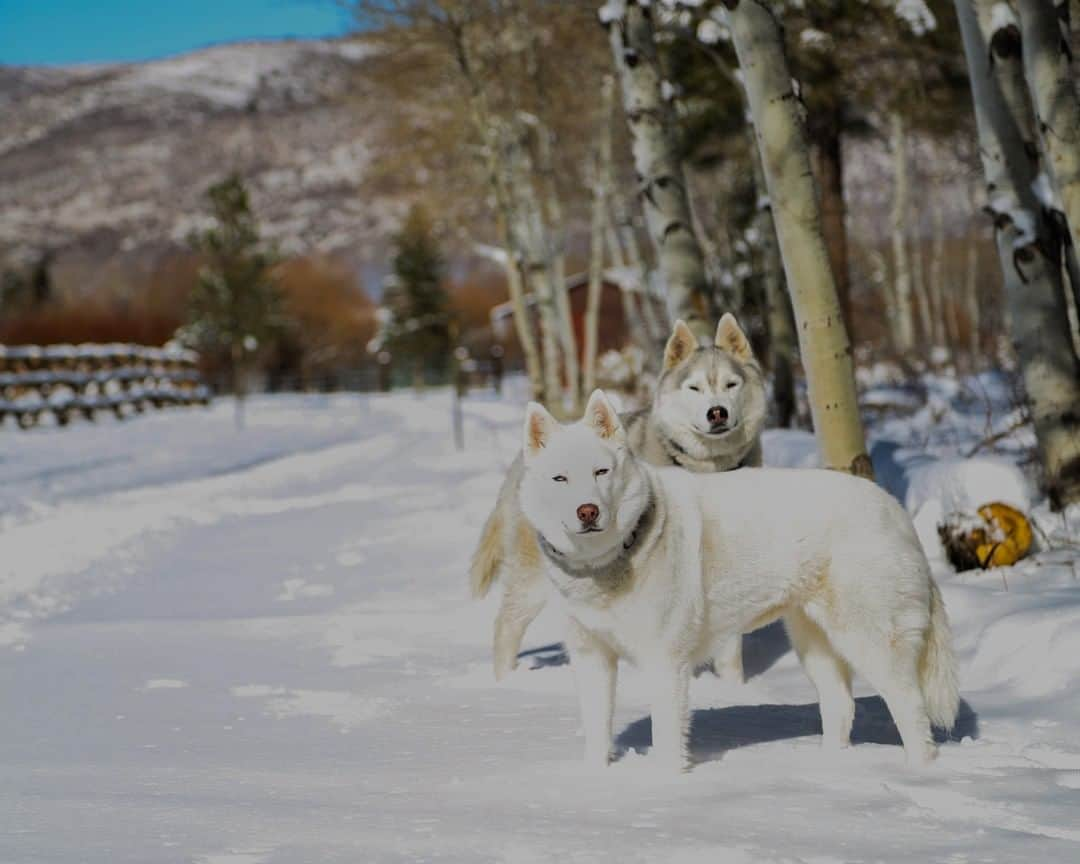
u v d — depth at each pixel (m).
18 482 20.31
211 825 3.64
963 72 17.14
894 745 4.71
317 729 5.18
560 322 30.97
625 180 30.47
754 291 24.00
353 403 55.97
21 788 4.18
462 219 32.78
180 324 71.81
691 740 4.86
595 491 4.19
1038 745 4.50
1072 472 8.50
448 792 4.05
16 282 85.69
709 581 4.50
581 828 3.58
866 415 15.92
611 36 10.00
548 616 7.86
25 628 8.20
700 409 6.65
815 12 16.78
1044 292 8.61
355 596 8.90
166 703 5.81
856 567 4.45
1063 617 5.64
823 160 18.45
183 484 19.88
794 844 3.38
